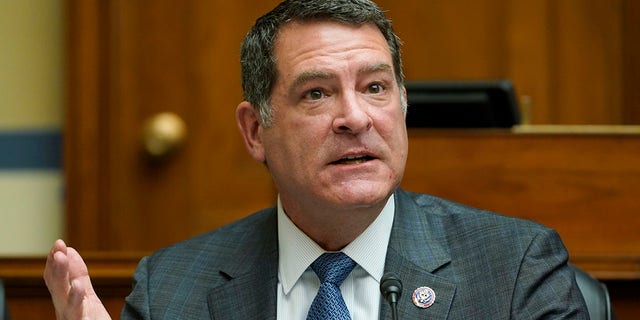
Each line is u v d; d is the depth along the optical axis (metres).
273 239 3.40
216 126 7.11
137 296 3.36
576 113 7.15
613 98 7.15
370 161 3.09
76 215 7.11
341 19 3.16
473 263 3.20
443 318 3.08
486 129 4.99
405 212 3.40
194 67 7.13
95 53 7.12
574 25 7.15
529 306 3.05
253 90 3.30
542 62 7.15
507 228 3.27
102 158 7.12
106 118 7.12
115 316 4.59
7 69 7.22
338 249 3.27
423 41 7.15
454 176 4.64
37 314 4.64
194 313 3.29
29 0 7.23
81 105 7.11
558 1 7.16
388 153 3.10
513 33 7.15
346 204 3.06
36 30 7.22
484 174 4.64
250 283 3.32
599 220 4.59
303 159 3.12
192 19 7.14
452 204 3.49
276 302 3.28
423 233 3.33
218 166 7.11
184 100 7.12
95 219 7.11
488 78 7.15
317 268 3.24
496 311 3.06
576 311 3.07
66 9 7.15
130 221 7.11
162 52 7.13
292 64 3.15
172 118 7.09
